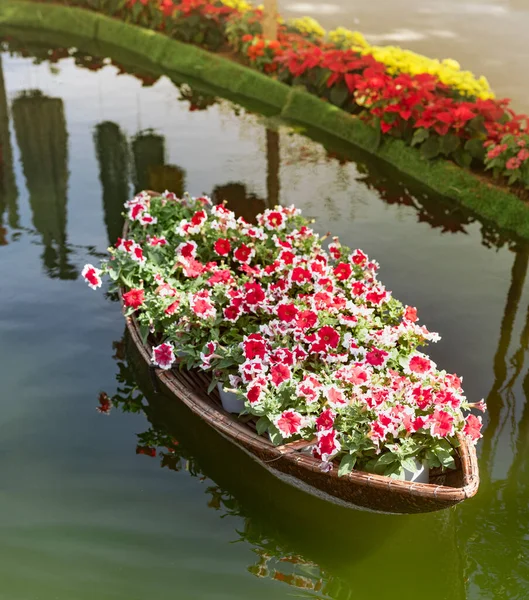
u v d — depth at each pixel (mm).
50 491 3871
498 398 4473
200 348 4246
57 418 4395
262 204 6973
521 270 5914
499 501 3803
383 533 3678
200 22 11047
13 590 3273
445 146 7250
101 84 10547
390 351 4035
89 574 3377
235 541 3619
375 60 8656
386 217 6766
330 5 13812
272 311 4324
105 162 7988
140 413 4457
